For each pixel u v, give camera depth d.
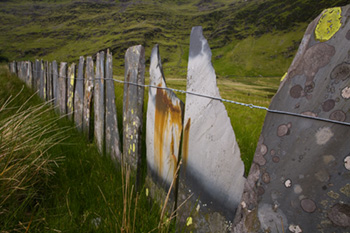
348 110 0.66
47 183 1.83
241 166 1.03
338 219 0.67
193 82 1.29
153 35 136.00
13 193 1.53
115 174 2.04
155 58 1.64
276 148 0.83
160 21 162.25
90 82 2.87
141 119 1.85
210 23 159.62
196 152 1.29
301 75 0.77
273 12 140.38
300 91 0.77
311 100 0.74
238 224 0.97
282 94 0.82
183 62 106.38
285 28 124.62
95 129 2.82
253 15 149.50
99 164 2.15
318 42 0.74
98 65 2.62
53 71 4.57
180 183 1.44
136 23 157.12
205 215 1.25
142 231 1.34
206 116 1.20
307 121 0.75
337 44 0.69
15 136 1.83
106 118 2.47
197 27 1.25
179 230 1.44
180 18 170.12
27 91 5.84
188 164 1.36
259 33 126.88
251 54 110.19
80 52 115.69
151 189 1.81
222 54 116.44
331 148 0.69
